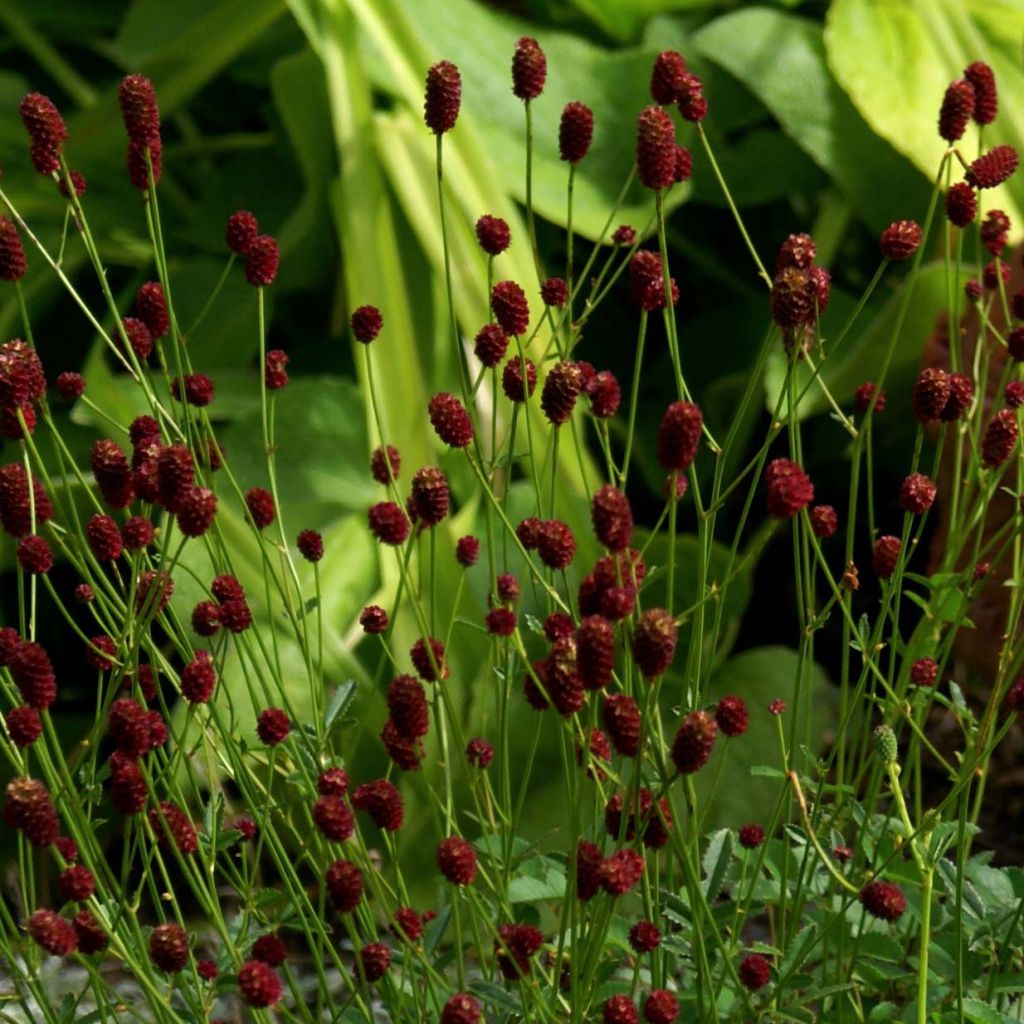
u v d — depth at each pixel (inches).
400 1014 85.5
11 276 84.9
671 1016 82.7
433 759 96.6
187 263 112.1
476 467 85.5
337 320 110.5
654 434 107.7
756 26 108.8
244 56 122.9
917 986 86.7
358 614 98.8
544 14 117.1
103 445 84.5
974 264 103.9
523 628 97.7
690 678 85.0
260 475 100.0
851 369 101.3
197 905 96.1
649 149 85.3
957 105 87.7
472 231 100.5
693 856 84.4
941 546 98.3
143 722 83.1
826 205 112.7
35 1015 90.5
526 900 86.3
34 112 85.4
